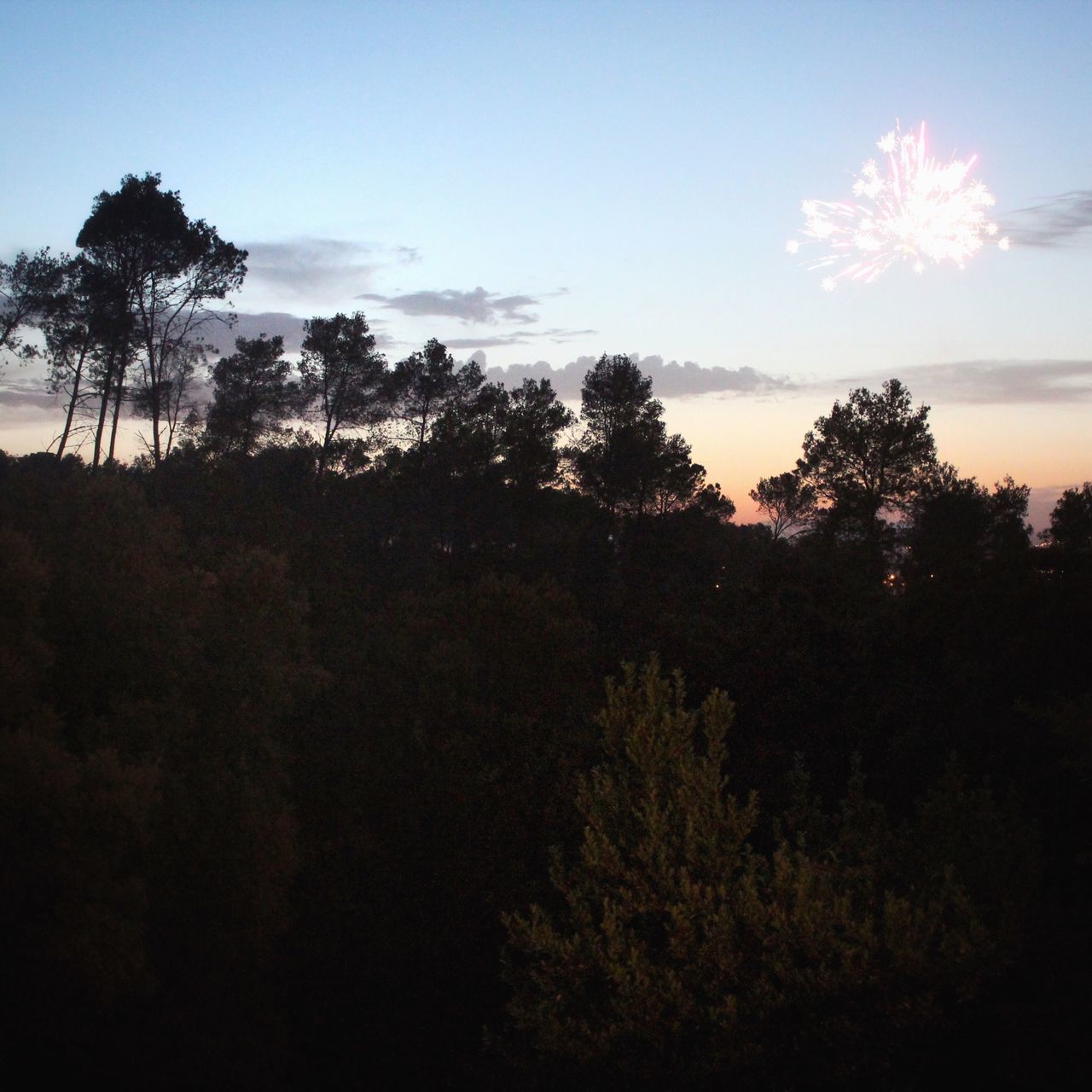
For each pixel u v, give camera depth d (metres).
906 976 10.00
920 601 23.45
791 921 10.27
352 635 31.50
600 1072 11.44
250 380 52.19
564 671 26.89
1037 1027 10.53
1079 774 15.23
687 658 22.14
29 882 11.38
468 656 26.11
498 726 22.25
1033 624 22.34
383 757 23.09
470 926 18.78
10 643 12.94
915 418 44.56
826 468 46.31
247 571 18.91
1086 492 45.00
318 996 18.41
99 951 11.20
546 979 11.11
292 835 15.64
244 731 16.77
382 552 47.66
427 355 52.62
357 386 52.19
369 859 20.14
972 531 42.94
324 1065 17.12
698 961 10.59
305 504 45.78
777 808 17.56
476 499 51.09
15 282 37.19
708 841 11.34
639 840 11.89
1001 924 10.59
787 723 19.83
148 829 13.51
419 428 53.12
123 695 14.79
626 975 10.43
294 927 18.52
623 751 12.89
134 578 16.69
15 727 12.94
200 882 14.19
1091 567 23.56
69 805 11.47
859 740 19.17
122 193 38.47
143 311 39.81
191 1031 13.53
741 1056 10.11
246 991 15.48
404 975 18.83
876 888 11.88
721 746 11.99
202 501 36.78
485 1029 12.28
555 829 18.70
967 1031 11.02
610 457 49.88
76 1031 11.91
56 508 17.38
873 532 43.94
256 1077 14.72
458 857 19.48
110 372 39.03
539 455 49.81
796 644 21.34
